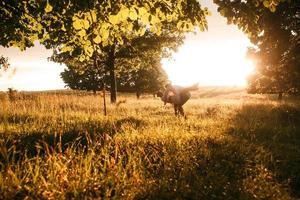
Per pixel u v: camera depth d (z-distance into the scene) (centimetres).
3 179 398
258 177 511
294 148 755
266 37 2397
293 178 550
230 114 1388
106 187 420
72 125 909
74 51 830
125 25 765
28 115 1132
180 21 677
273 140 815
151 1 630
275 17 2231
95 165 479
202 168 546
